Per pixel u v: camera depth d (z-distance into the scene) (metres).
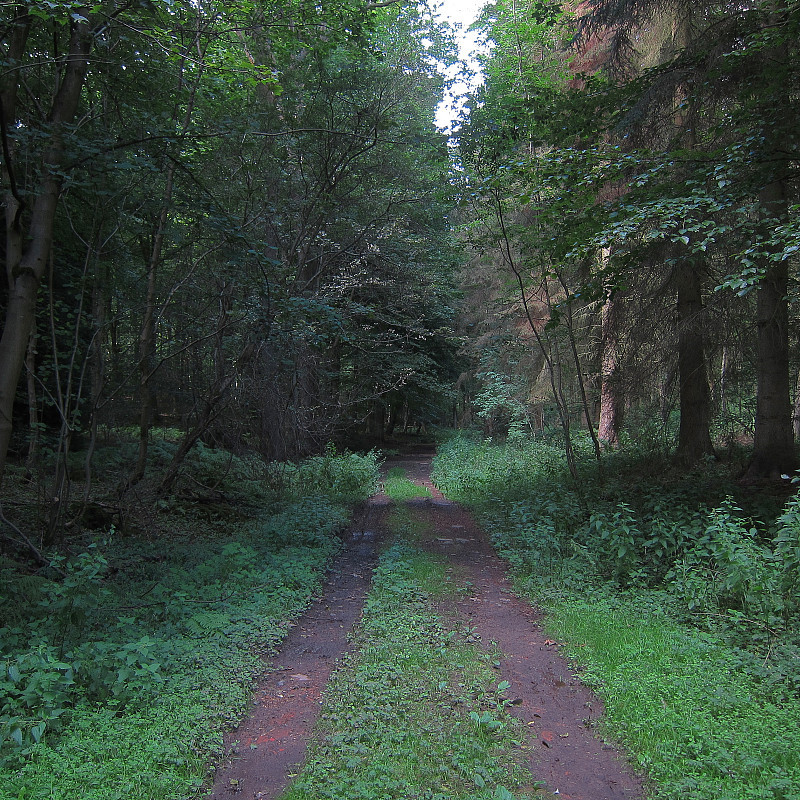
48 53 7.69
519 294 17.31
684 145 9.34
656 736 3.67
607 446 15.41
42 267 6.46
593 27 10.48
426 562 7.90
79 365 11.43
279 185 11.80
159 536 8.69
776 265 8.59
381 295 17.83
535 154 10.49
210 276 10.26
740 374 10.99
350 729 3.86
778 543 5.27
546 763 3.55
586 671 4.69
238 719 3.98
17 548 6.84
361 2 9.76
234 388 11.16
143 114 7.14
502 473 14.73
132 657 4.06
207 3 7.85
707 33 8.66
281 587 6.57
